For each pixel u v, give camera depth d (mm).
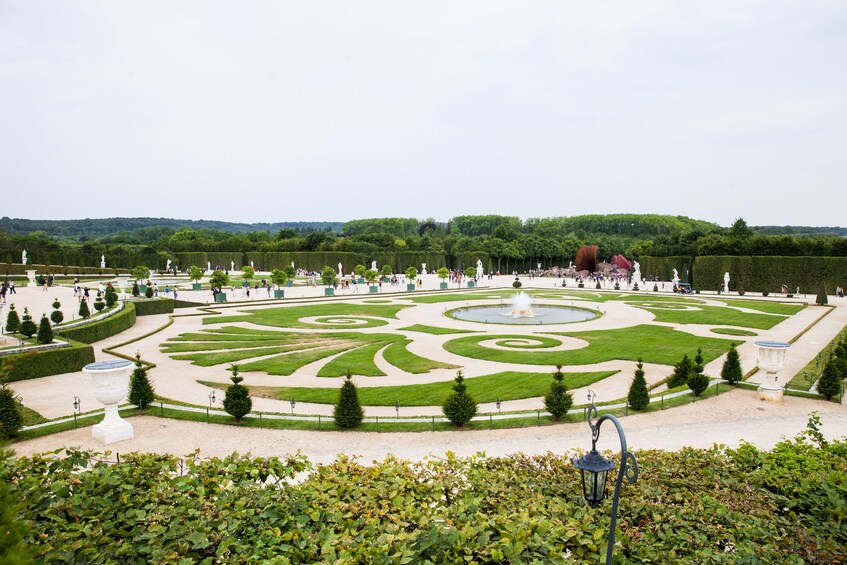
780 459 17453
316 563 10812
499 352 49844
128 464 14359
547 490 15258
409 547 11000
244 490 13445
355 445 27422
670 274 147625
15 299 82375
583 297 101812
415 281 142250
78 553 10273
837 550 12352
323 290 113812
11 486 11828
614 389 38688
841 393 36812
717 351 51344
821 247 117312
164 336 58469
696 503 14586
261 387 38375
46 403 34625
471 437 28641
